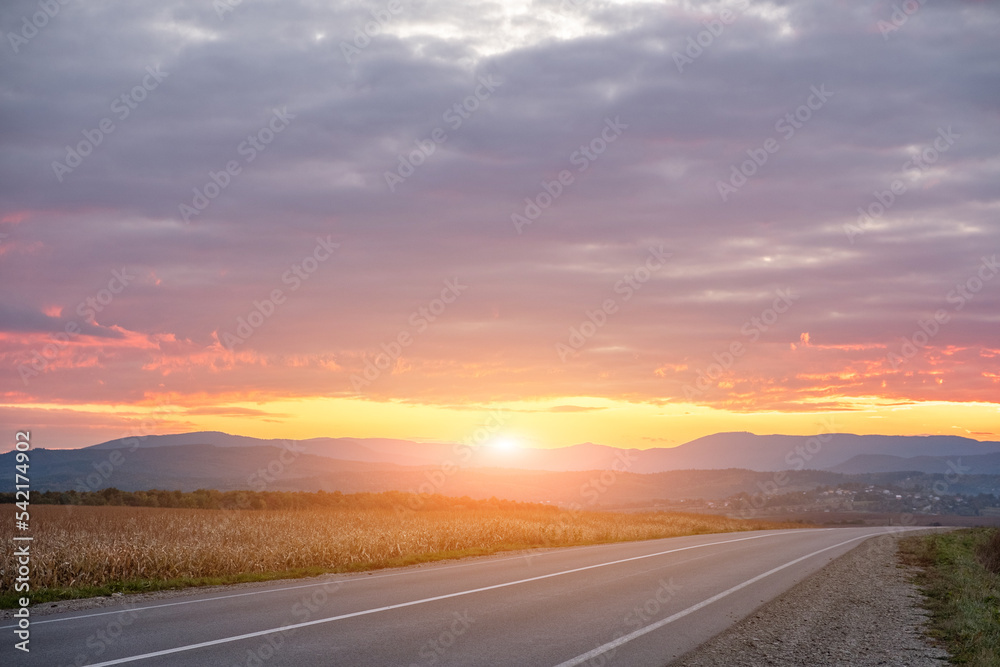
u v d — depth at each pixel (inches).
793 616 466.3
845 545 1213.1
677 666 320.2
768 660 338.0
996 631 413.7
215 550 724.7
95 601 496.4
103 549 663.1
